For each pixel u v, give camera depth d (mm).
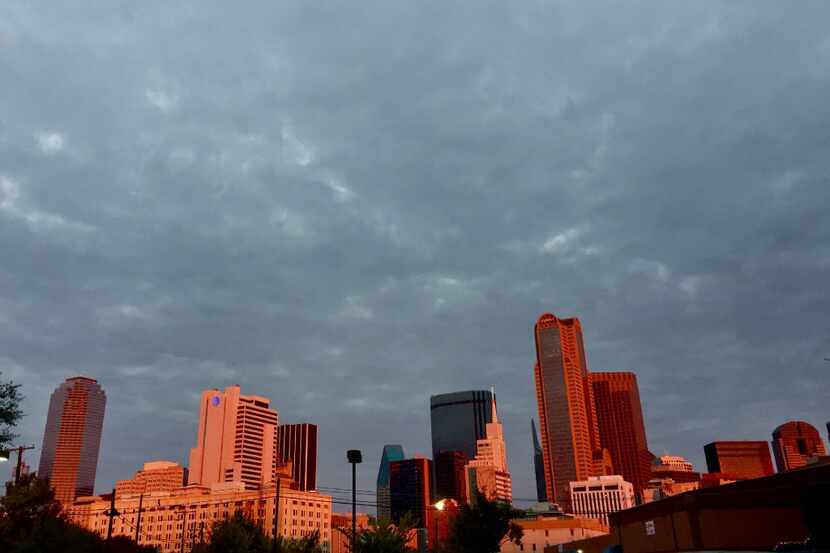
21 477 45969
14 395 37375
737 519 41062
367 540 45719
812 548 34125
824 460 43969
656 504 46719
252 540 57156
